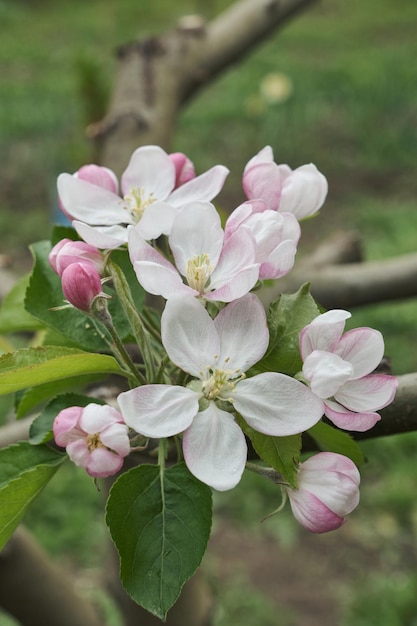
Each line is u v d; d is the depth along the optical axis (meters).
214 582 1.39
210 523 0.35
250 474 1.61
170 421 0.34
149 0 4.09
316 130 2.81
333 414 0.34
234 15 0.75
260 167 0.38
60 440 0.34
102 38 3.64
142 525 0.35
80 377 0.41
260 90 2.85
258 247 0.35
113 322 0.40
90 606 0.58
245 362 0.34
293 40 3.52
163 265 0.35
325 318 0.34
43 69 3.25
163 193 0.39
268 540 1.53
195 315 0.34
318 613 1.40
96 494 1.57
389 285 0.63
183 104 0.74
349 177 2.64
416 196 2.55
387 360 0.41
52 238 0.41
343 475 0.35
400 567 1.48
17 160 2.60
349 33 3.61
